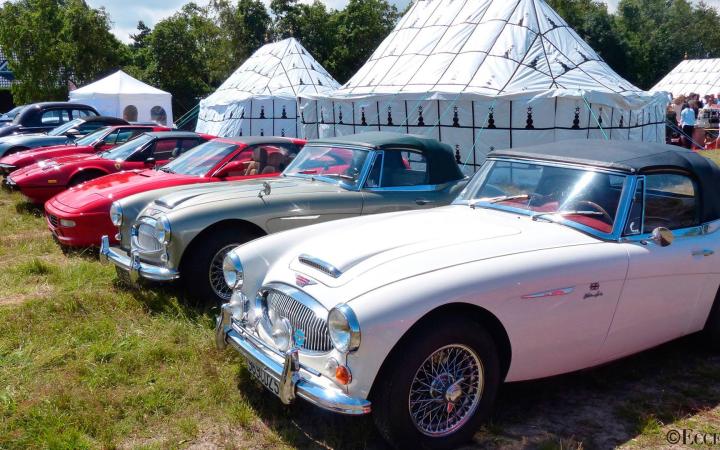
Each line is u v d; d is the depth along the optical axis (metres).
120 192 6.85
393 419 2.98
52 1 28.17
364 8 36.31
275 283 3.48
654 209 3.85
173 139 9.45
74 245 6.79
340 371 2.94
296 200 5.46
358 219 4.38
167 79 35.44
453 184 6.29
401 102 11.38
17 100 28.41
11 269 6.32
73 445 3.25
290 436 3.32
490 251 3.35
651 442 3.31
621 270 3.53
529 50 10.98
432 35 12.41
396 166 6.02
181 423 3.46
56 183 9.11
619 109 9.98
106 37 29.27
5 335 4.62
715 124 19.02
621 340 3.71
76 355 4.32
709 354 4.41
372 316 2.88
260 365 3.34
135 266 5.17
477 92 10.25
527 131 9.91
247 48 35.59
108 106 19.84
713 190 4.14
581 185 3.92
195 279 5.10
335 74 36.22
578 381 4.03
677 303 3.89
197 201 5.28
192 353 4.30
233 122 16.61
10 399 3.70
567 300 3.37
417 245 3.45
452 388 3.13
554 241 3.54
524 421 3.54
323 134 13.20
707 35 69.38
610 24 43.81
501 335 3.27
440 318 3.04
